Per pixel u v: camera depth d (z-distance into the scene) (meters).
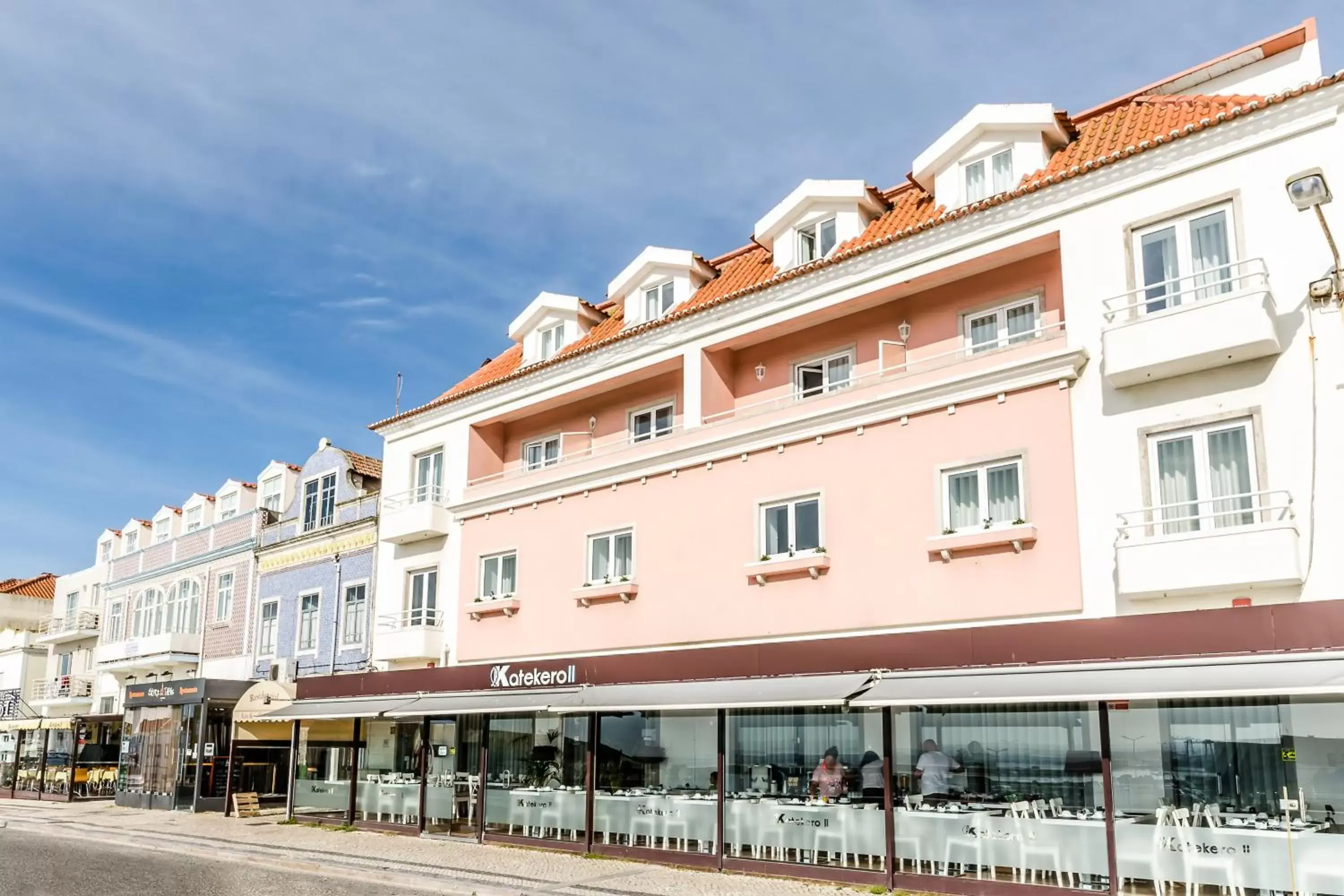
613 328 26.00
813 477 19.48
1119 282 16.58
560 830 19.73
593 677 19.67
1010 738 14.94
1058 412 16.73
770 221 22.95
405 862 18.05
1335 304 14.40
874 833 15.77
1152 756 13.85
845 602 18.58
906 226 20.69
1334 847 12.46
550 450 26.55
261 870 17.89
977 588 17.08
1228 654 12.98
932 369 18.38
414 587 27.66
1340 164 14.82
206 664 35.31
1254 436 14.88
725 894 14.75
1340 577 13.73
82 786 34.22
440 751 22.31
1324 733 12.74
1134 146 16.61
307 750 25.50
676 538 21.44
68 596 50.06
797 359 21.73
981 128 19.58
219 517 36.94
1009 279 18.80
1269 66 18.70
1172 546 14.78
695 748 18.11
